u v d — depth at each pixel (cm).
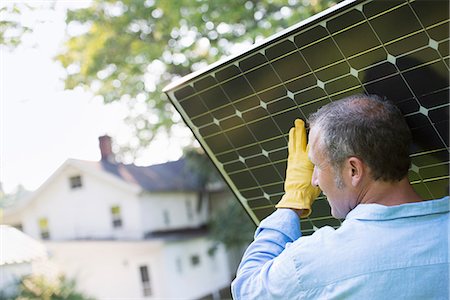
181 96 137
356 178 105
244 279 113
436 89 105
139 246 1623
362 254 100
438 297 97
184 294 1680
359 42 106
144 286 1612
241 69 123
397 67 106
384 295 98
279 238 117
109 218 1711
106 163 1795
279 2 509
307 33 109
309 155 113
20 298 657
